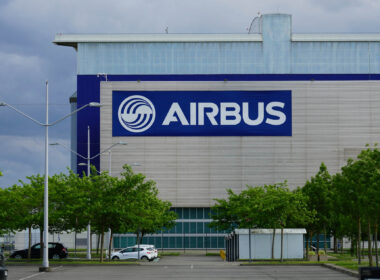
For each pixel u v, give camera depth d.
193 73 102.31
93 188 45.91
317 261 47.91
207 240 98.44
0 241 76.12
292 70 102.88
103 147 100.25
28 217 50.94
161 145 100.06
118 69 102.56
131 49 102.88
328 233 65.25
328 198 51.00
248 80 101.12
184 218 99.06
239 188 99.44
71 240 94.31
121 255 58.00
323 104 100.94
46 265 37.75
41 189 52.03
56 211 51.31
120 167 99.94
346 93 101.06
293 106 100.94
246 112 100.50
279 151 100.19
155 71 102.56
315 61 103.31
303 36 103.31
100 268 40.44
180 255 78.31
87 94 101.44
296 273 34.56
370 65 103.81
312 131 100.56
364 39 103.88
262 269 38.62
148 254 57.75
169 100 100.69
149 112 100.56
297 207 50.19
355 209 37.72
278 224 49.50
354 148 100.31
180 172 99.56
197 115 100.44
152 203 67.81
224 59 102.56
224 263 45.19
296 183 99.81
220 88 100.81
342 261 47.62
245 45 102.88
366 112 100.88
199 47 102.75
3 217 51.62
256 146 100.19
